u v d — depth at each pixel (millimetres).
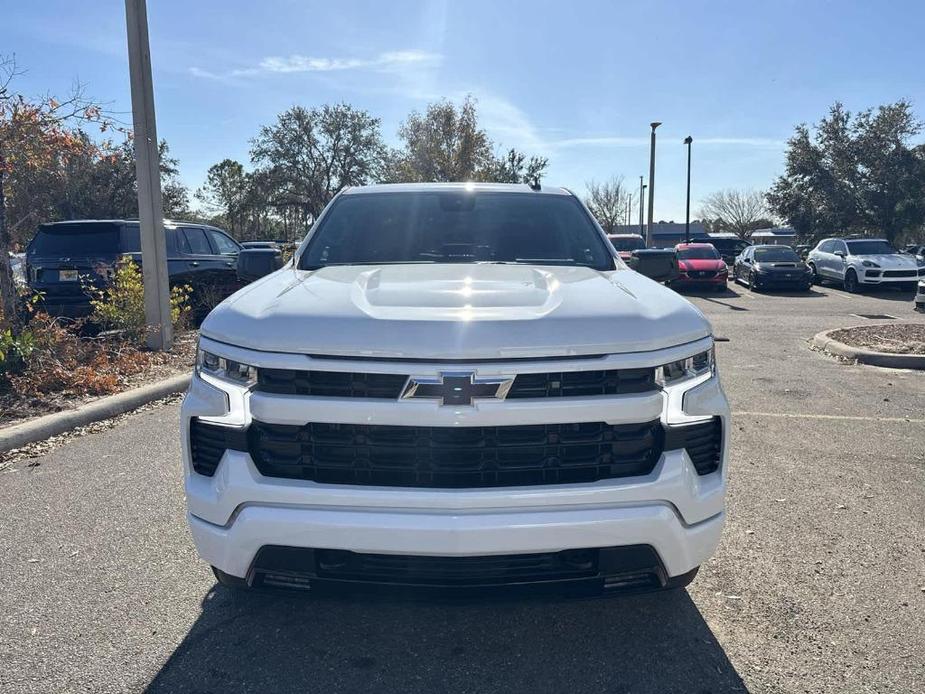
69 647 2902
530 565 2516
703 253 22328
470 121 29938
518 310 2627
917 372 8648
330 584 2551
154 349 9070
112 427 6117
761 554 3719
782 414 6586
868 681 2678
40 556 3701
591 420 2482
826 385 7879
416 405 2430
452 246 3877
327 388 2488
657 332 2588
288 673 2750
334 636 3004
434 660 2840
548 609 3215
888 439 5777
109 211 30625
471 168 29750
